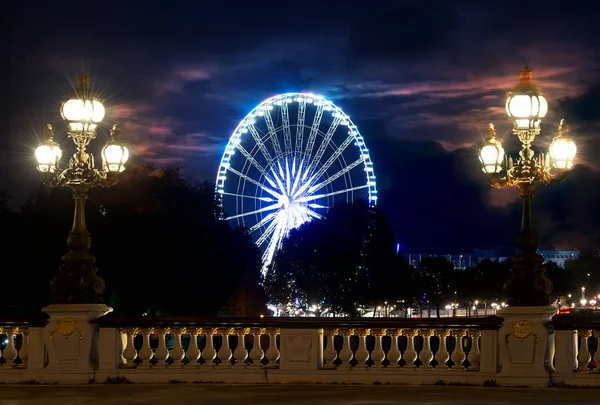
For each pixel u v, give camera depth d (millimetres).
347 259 153875
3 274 84250
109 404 23469
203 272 99312
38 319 27688
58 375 27312
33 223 85688
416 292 168000
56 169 28344
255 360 27281
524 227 26062
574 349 25953
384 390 25297
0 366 27766
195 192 104938
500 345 25969
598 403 22922
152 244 94375
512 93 26047
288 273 154625
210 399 24000
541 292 25828
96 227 90438
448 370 26234
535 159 25828
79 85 27969
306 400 23672
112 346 27438
